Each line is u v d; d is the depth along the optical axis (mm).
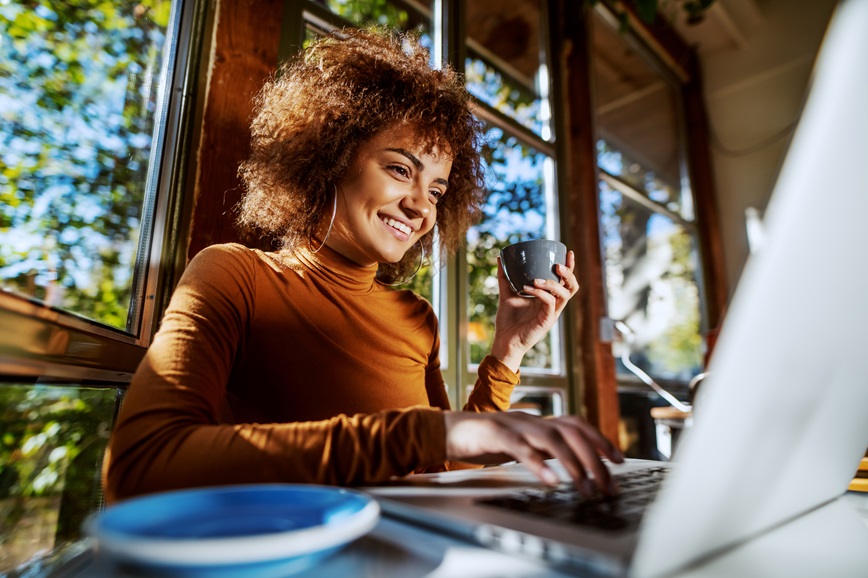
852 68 207
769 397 257
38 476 650
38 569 629
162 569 229
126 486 406
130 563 227
